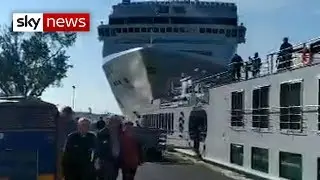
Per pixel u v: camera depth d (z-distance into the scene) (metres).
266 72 25.11
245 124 27.77
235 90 29.61
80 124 10.35
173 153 43.41
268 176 23.95
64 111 11.29
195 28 60.84
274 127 23.58
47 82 62.09
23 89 61.97
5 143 10.14
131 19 61.50
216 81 37.00
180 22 60.81
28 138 10.23
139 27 61.22
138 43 61.34
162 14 61.16
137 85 60.06
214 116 34.06
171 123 49.03
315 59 20.64
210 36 60.66
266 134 24.56
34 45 61.06
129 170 12.90
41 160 10.26
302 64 21.28
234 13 62.12
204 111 37.88
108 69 63.00
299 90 20.98
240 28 61.47
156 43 60.69
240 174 26.95
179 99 48.00
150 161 33.81
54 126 10.41
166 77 56.84
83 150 10.29
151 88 58.22
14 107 10.33
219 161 32.31
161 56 55.69
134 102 64.31
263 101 25.30
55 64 62.31
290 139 21.70
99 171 12.02
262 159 25.12
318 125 19.16
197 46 60.41
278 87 23.22
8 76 61.22
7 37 61.09
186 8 61.50
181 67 56.78
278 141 23.03
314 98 19.58
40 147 10.27
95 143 10.46
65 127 11.20
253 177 25.27
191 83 44.09
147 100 60.94
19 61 61.22
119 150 12.66
